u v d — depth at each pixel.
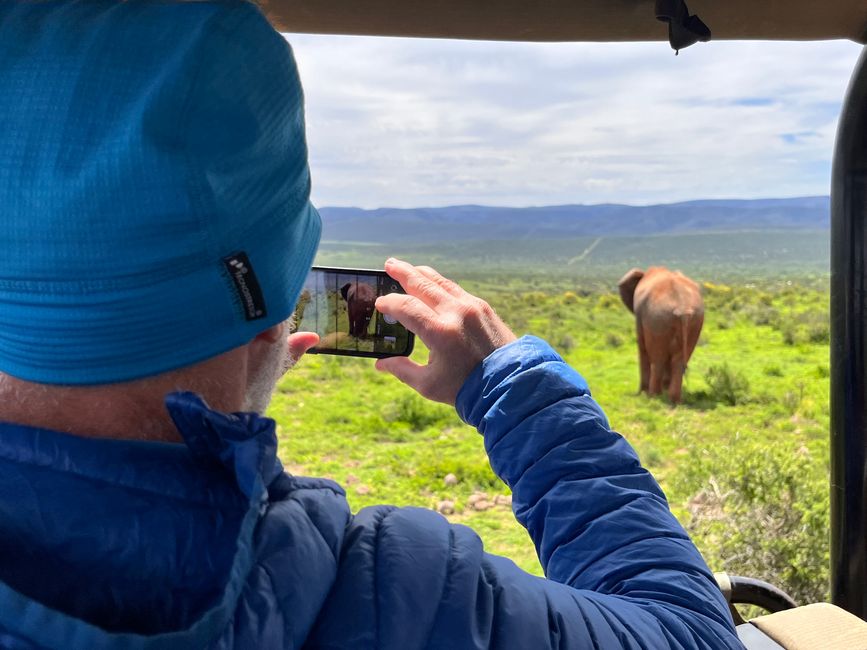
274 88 0.70
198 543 0.62
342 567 0.69
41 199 0.62
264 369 0.77
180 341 0.67
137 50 0.65
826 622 1.60
